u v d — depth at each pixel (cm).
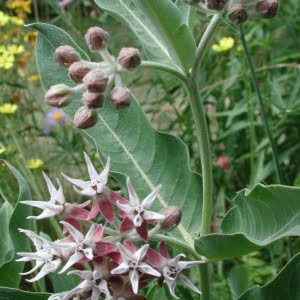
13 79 54
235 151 49
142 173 26
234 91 50
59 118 47
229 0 22
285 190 19
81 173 46
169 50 23
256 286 23
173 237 25
